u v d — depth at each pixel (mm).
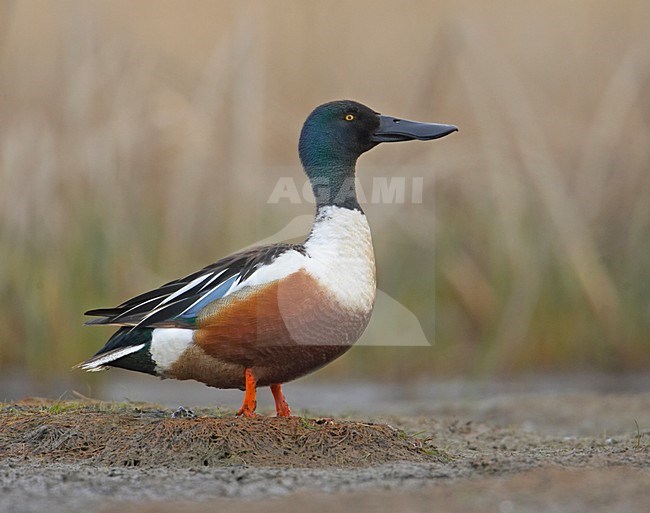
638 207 15320
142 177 14906
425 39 16188
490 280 14906
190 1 16078
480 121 14953
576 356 14906
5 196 14633
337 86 16094
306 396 13805
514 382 14547
